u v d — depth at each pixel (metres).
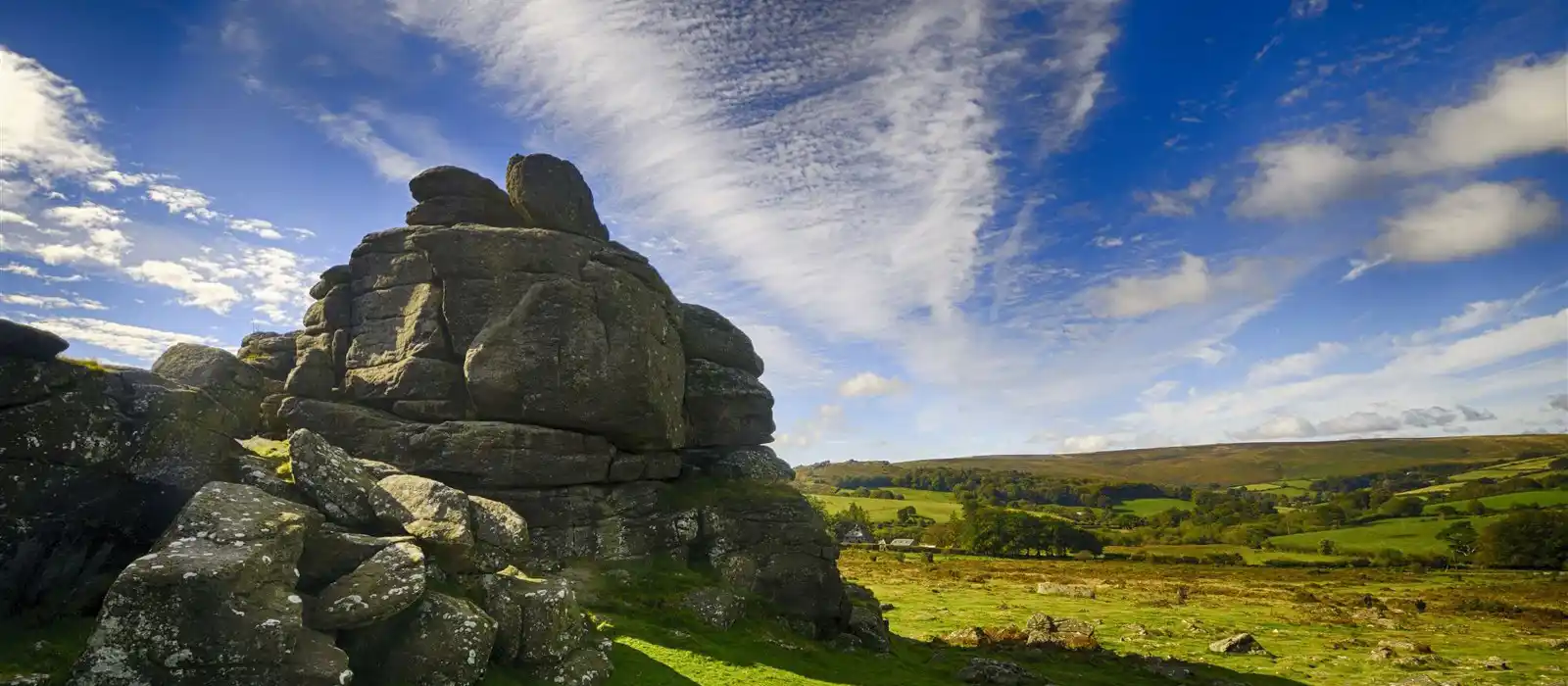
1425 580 119.81
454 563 23.89
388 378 36.16
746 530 41.25
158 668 15.68
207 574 16.25
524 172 40.41
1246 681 42.97
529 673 22.47
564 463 35.22
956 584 100.06
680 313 44.28
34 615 17.72
